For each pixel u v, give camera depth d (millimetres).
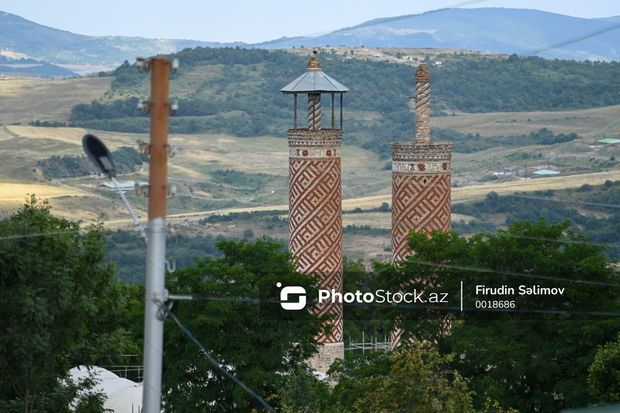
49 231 90250
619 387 89250
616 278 102312
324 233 116125
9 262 84188
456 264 105250
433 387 77875
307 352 101812
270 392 98312
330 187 116375
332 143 116000
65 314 90875
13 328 85312
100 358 103500
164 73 50375
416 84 115562
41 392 95438
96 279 97312
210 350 98812
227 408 99938
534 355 99375
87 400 98812
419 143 114312
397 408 77188
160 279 50906
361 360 97188
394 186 115875
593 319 99188
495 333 101562
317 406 91500
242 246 104750
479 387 96500
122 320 114625
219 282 100625
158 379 51156
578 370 98812
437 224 114812
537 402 98812
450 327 105688
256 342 100750
